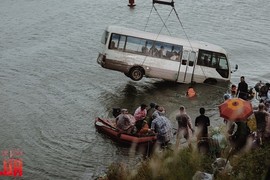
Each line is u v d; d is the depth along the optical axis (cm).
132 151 1958
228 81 3070
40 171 1789
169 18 5084
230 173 1349
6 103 2575
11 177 1734
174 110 2500
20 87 2870
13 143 2041
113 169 1623
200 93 2838
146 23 4853
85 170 1802
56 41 4034
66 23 4700
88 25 4656
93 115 2412
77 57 3588
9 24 4572
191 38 4341
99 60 2994
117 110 2242
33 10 5231
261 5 5816
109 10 5369
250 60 3694
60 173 1775
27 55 3594
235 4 5838
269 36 4472
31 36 4178
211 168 1421
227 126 1730
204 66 3027
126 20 4956
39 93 2761
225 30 4656
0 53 3638
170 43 2962
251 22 5012
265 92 2506
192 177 1357
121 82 3019
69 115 2402
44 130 2194
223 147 1545
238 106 1575
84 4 5609
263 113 1666
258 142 1587
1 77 3062
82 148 1994
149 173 1463
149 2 5838
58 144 2034
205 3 5859
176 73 2989
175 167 1448
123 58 2927
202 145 1579
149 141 1972
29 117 2362
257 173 1337
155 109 2100
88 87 2895
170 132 1895
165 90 2881
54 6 5472
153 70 2964
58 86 2905
